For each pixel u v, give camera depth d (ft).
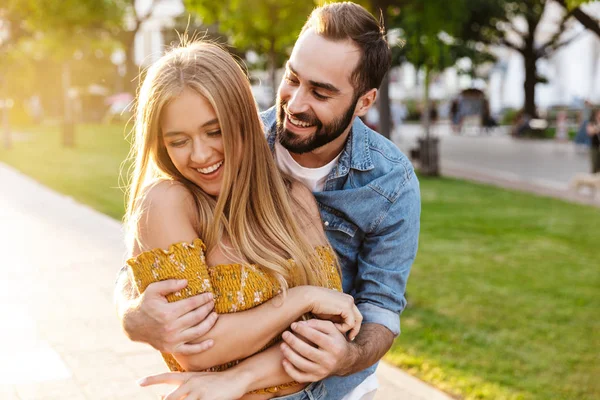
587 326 16.26
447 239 25.70
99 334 14.57
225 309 4.87
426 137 46.65
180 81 4.81
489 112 102.01
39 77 99.25
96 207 30.09
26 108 101.65
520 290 19.19
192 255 4.82
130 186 5.57
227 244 5.07
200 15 23.11
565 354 14.43
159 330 4.65
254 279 4.93
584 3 14.71
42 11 42.98
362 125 6.28
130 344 14.03
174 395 4.75
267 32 26.16
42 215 27.84
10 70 60.29
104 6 43.75
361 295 6.04
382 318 5.84
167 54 5.08
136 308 4.74
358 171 6.07
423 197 35.99
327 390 5.66
